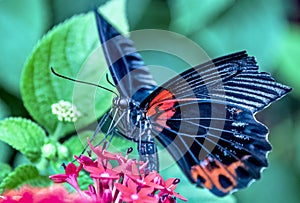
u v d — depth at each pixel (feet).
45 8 2.08
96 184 1.71
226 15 2.19
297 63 2.23
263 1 2.21
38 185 1.79
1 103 1.95
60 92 1.87
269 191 2.27
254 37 2.20
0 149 1.90
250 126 1.83
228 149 1.86
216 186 1.86
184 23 2.16
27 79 1.86
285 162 2.30
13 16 2.06
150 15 2.18
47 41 1.85
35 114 1.87
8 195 1.70
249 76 1.81
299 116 2.34
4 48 2.05
